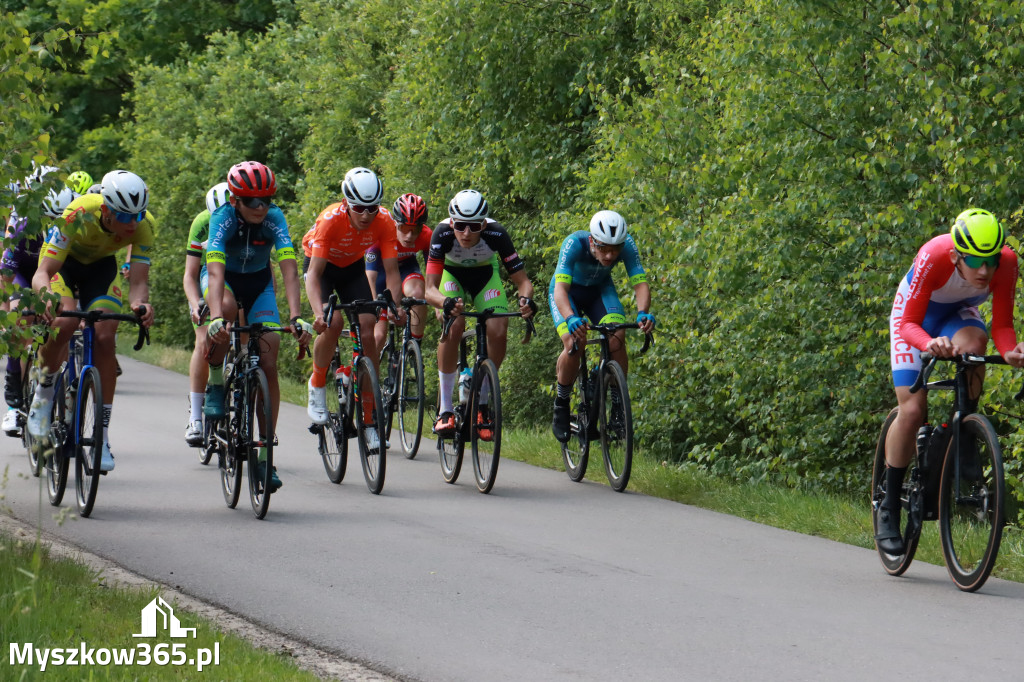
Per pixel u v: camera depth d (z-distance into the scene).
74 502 19.69
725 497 21.38
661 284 28.47
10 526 17.34
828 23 23.75
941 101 21.33
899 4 23.94
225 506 19.61
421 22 41.03
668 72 31.08
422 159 43.31
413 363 26.81
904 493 15.59
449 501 20.73
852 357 24.88
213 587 14.35
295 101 58.41
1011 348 14.73
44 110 15.78
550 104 39.66
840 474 25.47
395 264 23.23
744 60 25.47
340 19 54.47
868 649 12.02
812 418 25.31
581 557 16.36
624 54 38.03
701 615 13.35
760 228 24.41
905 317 14.98
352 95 51.62
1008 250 14.88
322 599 13.89
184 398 35.97
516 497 21.36
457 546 16.88
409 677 11.22
